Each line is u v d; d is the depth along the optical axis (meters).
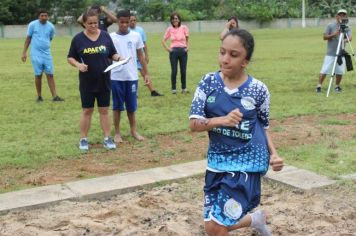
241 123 3.45
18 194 5.44
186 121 9.05
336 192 5.38
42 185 5.90
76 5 49.53
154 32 49.91
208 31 51.91
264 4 60.31
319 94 11.73
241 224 3.79
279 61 19.38
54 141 7.83
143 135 8.12
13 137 8.11
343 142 7.39
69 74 16.69
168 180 5.81
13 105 10.93
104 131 7.42
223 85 3.47
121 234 4.55
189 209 5.06
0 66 19.45
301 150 6.96
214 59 20.92
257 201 3.57
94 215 4.95
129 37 7.58
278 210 4.98
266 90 3.51
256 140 3.50
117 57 7.12
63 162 6.78
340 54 11.53
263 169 3.54
